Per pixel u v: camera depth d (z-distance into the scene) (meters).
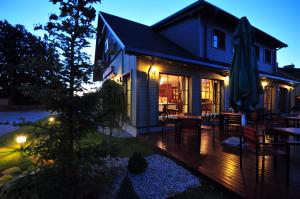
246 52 4.51
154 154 4.80
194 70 8.08
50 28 2.36
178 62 6.90
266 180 3.04
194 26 9.16
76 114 2.37
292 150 4.80
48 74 2.33
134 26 10.54
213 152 4.49
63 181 2.26
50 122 2.44
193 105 7.96
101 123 2.52
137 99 6.62
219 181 3.02
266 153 3.17
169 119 6.75
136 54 5.83
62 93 2.30
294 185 2.87
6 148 5.35
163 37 10.59
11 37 22.70
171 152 4.49
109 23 9.13
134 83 6.83
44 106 2.32
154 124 7.00
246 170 3.44
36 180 2.27
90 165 2.52
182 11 9.20
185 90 8.10
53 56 2.36
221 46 10.20
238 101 4.53
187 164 3.79
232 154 4.34
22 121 2.37
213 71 8.67
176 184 3.26
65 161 2.26
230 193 2.78
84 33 2.46
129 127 7.38
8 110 21.78
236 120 5.73
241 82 4.41
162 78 7.76
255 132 3.08
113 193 2.87
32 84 2.31
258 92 4.57
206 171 3.39
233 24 10.23
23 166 3.97
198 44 8.92
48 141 2.28
